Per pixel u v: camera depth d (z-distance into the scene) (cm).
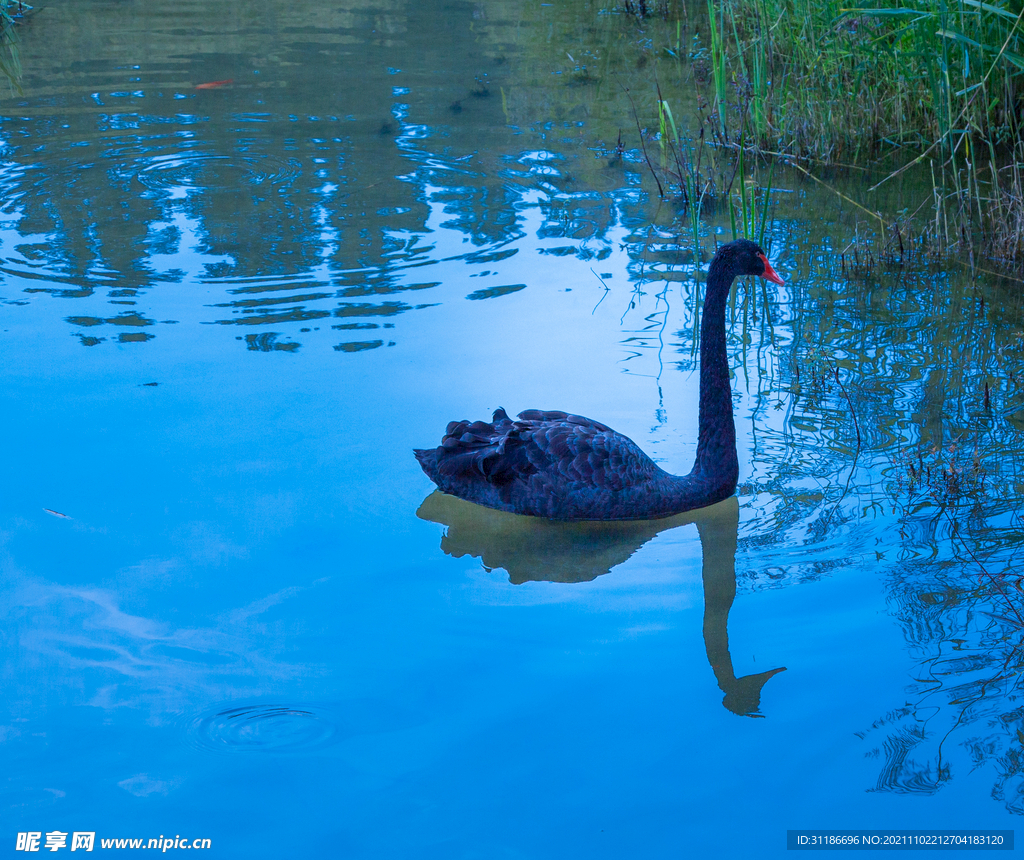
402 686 392
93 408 595
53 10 1650
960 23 907
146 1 1714
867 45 1016
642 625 430
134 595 443
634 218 904
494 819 331
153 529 488
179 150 1074
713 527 514
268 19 1599
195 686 389
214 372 640
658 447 567
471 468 516
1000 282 778
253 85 1288
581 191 964
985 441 567
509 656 410
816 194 951
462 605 444
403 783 346
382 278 788
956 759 352
